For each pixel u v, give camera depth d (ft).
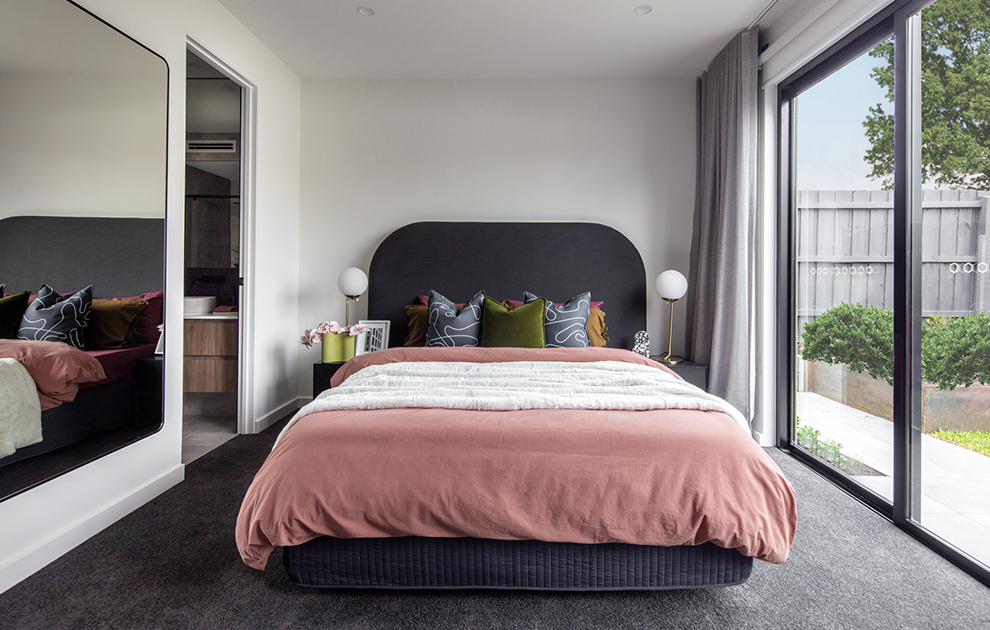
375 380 7.41
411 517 5.15
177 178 8.41
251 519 5.16
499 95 13.15
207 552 6.43
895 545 6.71
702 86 12.50
